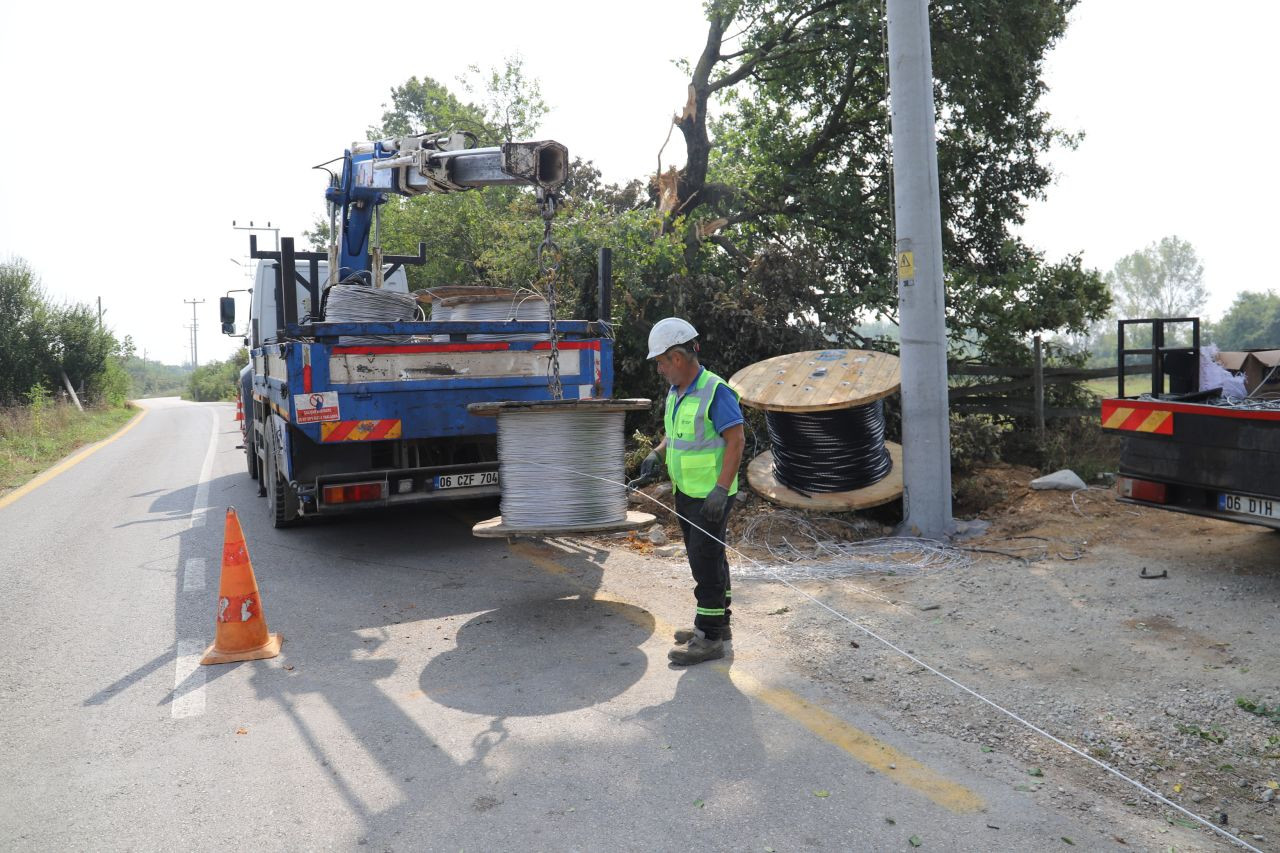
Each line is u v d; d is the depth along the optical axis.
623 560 7.06
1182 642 4.50
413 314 7.81
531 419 5.39
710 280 11.52
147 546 8.30
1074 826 2.99
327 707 4.29
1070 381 11.09
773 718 3.94
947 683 4.20
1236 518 5.42
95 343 37.72
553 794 3.35
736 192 14.91
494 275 13.84
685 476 4.68
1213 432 5.50
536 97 23.09
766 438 9.77
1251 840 2.87
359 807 3.31
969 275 12.34
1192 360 6.76
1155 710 3.77
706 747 3.68
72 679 4.82
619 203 16.48
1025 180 14.16
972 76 13.02
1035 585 5.59
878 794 3.25
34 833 3.21
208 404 49.91
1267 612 4.81
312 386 6.80
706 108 15.45
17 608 6.29
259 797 3.42
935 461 7.08
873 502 7.43
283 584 6.68
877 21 12.99
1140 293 82.00
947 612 5.23
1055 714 3.79
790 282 11.60
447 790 3.42
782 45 14.40
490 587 6.40
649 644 5.01
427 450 7.66
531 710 4.14
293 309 7.42
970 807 3.13
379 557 7.48
